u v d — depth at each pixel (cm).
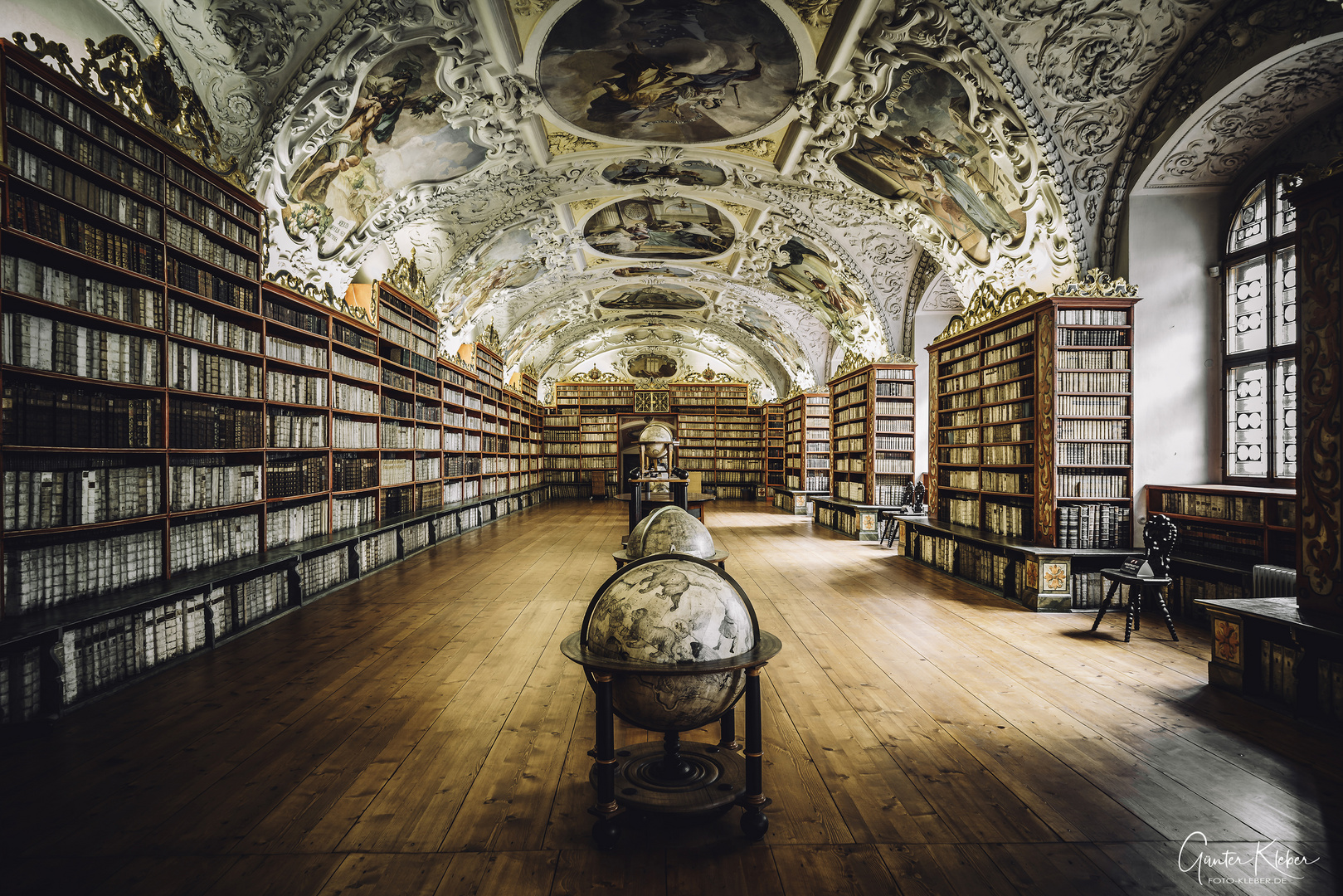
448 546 1230
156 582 508
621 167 1020
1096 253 757
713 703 276
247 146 646
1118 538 737
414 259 1135
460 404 1480
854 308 1413
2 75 381
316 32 610
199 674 498
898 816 301
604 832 272
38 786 324
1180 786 329
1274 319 676
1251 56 568
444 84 738
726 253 1459
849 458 1531
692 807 275
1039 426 764
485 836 283
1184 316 740
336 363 846
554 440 2648
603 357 2667
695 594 280
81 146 443
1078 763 354
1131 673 509
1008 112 689
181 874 255
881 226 1148
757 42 691
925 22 630
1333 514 418
